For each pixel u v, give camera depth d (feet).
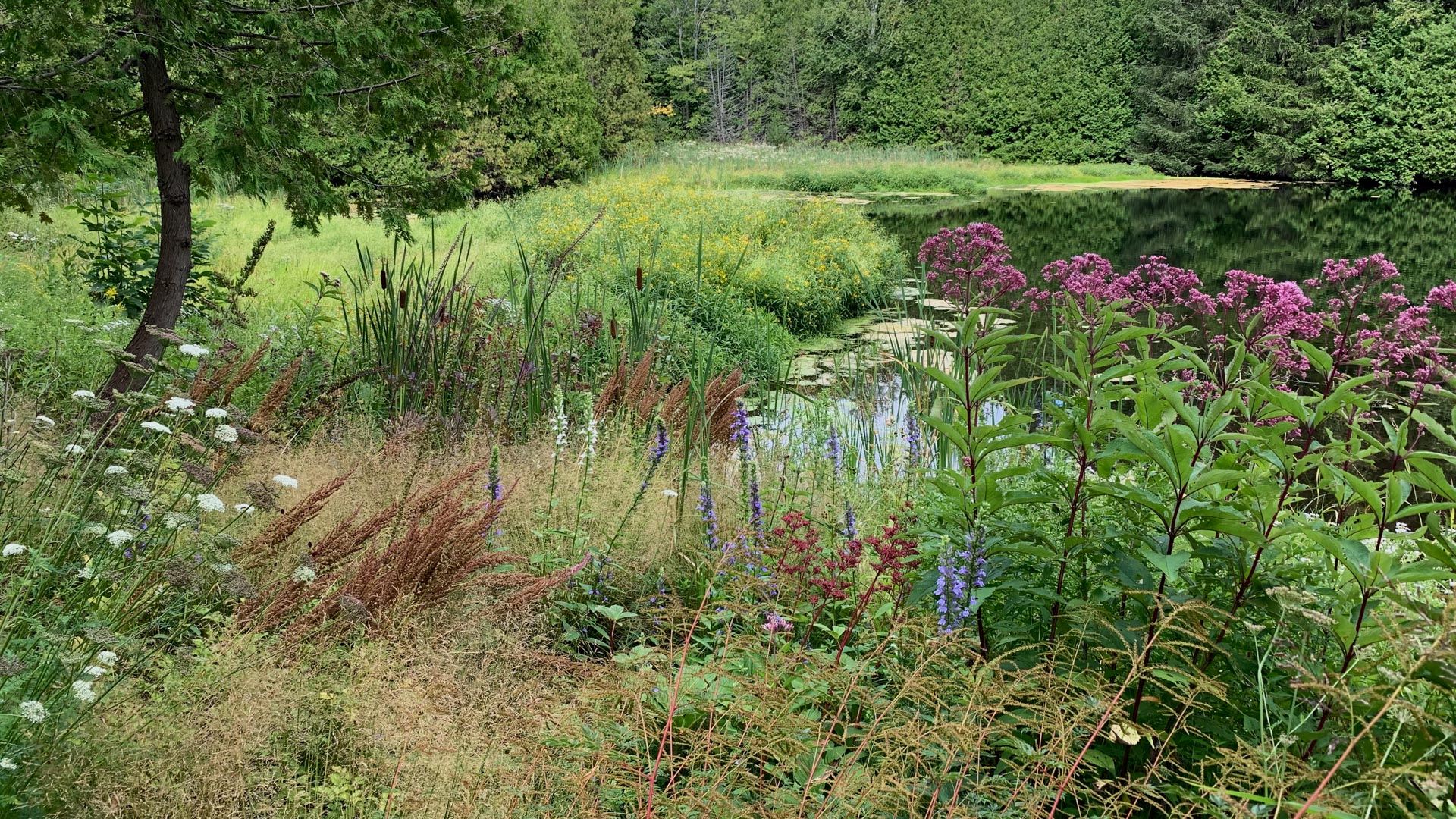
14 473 8.38
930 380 21.01
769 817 6.52
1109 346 8.93
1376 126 110.83
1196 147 127.54
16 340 16.25
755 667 8.59
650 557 12.64
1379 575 6.93
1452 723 6.88
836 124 148.87
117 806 6.29
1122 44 134.41
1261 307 17.42
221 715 6.99
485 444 15.39
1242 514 8.24
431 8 17.17
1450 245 63.36
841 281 39.32
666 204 50.93
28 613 7.78
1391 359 16.48
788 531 9.93
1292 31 120.37
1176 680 7.25
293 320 24.06
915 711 7.31
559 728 7.17
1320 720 7.27
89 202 21.76
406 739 7.07
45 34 14.76
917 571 9.90
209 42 16.40
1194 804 6.68
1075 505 8.82
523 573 10.87
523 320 22.74
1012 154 139.03
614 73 104.12
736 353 30.09
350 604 8.54
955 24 138.82
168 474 10.80
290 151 17.17
